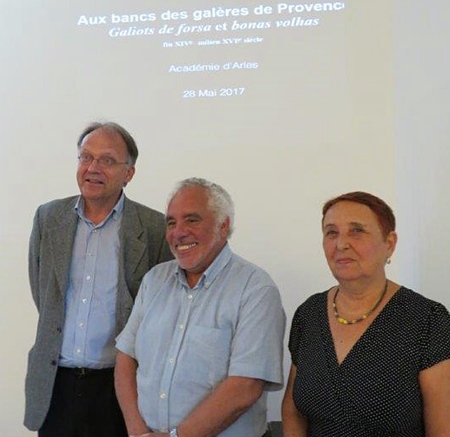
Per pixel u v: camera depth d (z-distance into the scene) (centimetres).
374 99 268
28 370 187
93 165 182
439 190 181
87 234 189
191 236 158
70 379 183
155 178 283
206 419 145
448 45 182
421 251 190
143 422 158
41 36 291
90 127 191
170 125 282
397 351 132
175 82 282
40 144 289
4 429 283
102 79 287
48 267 187
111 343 183
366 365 133
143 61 284
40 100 290
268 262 273
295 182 273
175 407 152
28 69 291
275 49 275
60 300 183
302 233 271
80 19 289
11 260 288
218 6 279
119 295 183
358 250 138
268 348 151
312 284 270
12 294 286
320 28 272
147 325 163
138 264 186
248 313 153
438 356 129
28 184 289
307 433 150
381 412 130
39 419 183
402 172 223
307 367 143
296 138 273
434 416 129
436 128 185
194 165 280
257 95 276
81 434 182
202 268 162
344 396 133
